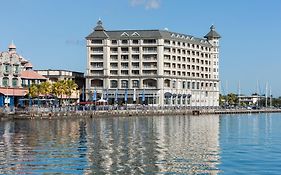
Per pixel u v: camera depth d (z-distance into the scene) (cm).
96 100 17888
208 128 9400
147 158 4494
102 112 13675
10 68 14550
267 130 8956
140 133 7669
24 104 14975
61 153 4834
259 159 4472
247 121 13250
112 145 5616
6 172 3794
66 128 8681
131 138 6638
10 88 14475
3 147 5353
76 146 5475
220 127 9894
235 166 4072
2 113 10925
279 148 5441
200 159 4456
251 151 5119
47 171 3831
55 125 9575
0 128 8519
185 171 3838
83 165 4088
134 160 4362
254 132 8319
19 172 3794
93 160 4353
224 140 6488
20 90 14862
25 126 9125
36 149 5162
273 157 4619
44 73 19888
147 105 18650
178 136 7119
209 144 5866
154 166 4044
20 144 5681
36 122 10531
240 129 9231
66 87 16112
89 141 6100
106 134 7350
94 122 11106
